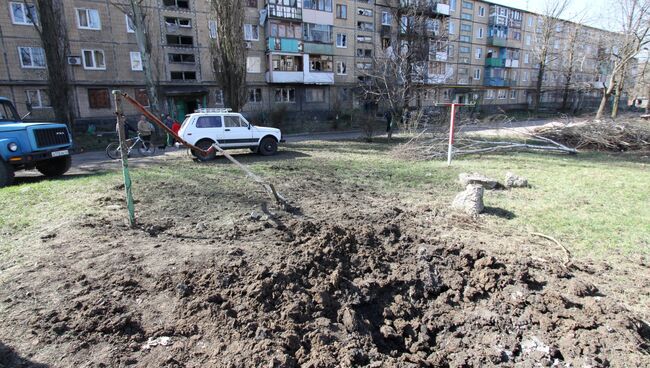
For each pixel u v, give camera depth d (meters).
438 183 8.31
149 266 3.51
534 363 2.75
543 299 3.34
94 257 3.71
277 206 5.84
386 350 2.98
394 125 25.80
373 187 7.82
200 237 4.36
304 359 2.57
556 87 48.44
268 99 33.06
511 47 50.06
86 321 2.70
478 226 5.33
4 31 22.88
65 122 19.70
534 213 6.03
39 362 2.32
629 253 4.47
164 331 2.67
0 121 8.91
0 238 4.26
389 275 3.69
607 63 32.88
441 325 3.23
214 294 3.07
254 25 31.53
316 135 24.34
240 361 2.41
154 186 7.34
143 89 27.22
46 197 6.20
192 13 28.44
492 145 15.01
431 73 31.09
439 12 37.69
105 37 25.42
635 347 2.76
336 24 34.91
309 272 3.55
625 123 15.56
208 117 12.75
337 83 36.06
